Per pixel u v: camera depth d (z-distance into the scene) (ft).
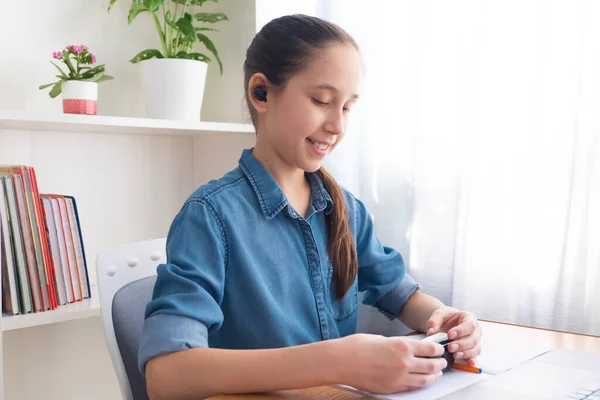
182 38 5.57
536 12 4.66
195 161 6.27
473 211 4.91
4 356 5.08
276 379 2.43
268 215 3.26
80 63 4.88
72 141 5.41
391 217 5.41
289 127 3.13
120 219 5.75
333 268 3.49
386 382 2.43
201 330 2.68
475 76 4.91
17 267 4.31
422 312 3.55
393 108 5.38
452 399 2.38
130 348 3.26
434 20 5.11
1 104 4.91
